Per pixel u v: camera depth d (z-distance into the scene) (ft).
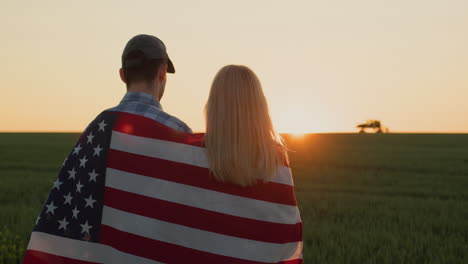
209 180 8.20
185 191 8.18
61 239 8.16
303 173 83.87
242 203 8.23
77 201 8.23
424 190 61.62
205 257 8.17
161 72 8.96
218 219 8.18
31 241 8.19
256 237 8.29
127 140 8.34
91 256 8.13
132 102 8.64
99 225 8.14
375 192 60.18
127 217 8.14
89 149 8.39
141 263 8.11
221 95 8.30
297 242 8.79
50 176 73.31
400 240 29.40
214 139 8.16
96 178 8.25
